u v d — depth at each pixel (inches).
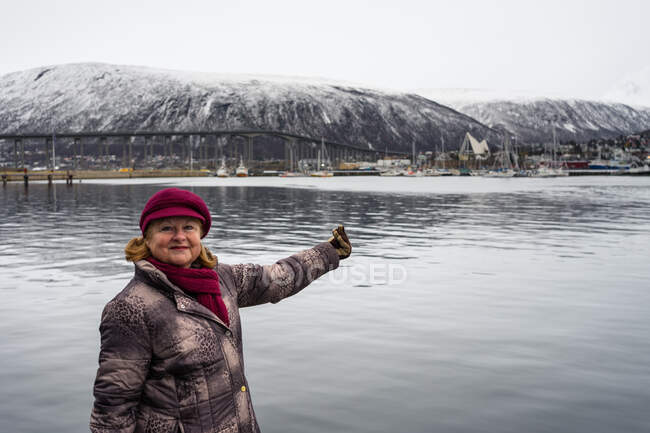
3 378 259.4
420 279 501.7
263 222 1159.6
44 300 416.8
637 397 238.5
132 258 107.0
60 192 2837.1
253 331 336.8
